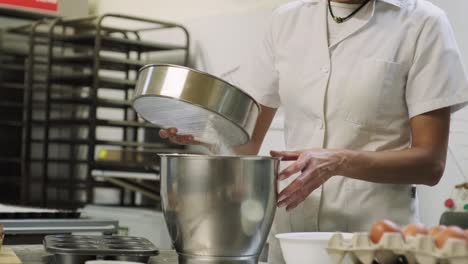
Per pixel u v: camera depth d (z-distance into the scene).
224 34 4.19
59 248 1.58
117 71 5.07
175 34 4.66
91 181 4.39
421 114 1.90
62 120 4.66
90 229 2.36
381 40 1.94
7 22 5.03
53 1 4.91
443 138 1.90
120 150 4.29
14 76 5.12
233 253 1.50
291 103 2.06
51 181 4.95
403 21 1.94
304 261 1.43
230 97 1.55
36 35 5.00
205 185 1.46
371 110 1.93
